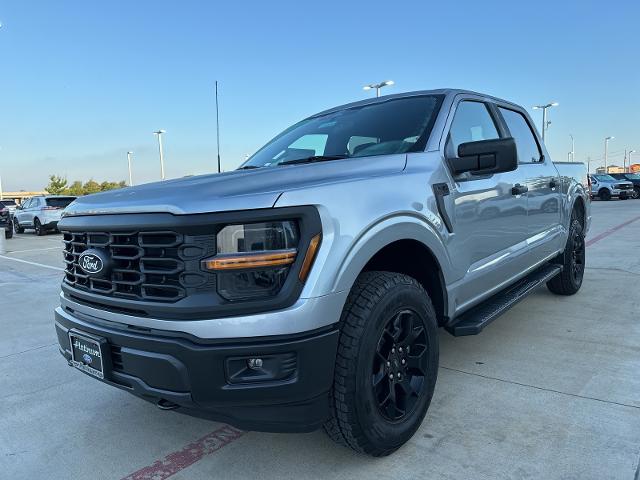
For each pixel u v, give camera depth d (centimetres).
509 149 285
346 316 233
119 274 237
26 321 569
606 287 599
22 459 275
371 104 371
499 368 362
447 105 332
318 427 230
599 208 2181
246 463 260
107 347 239
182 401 214
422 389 270
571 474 233
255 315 206
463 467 244
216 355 205
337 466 252
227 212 208
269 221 211
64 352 279
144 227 219
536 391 321
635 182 3100
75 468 264
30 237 1988
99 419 319
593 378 338
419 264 293
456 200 302
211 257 207
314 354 213
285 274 212
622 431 268
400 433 253
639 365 356
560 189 489
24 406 341
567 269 532
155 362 217
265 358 209
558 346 403
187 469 258
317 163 265
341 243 222
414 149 303
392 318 249
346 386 227
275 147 376
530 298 559
